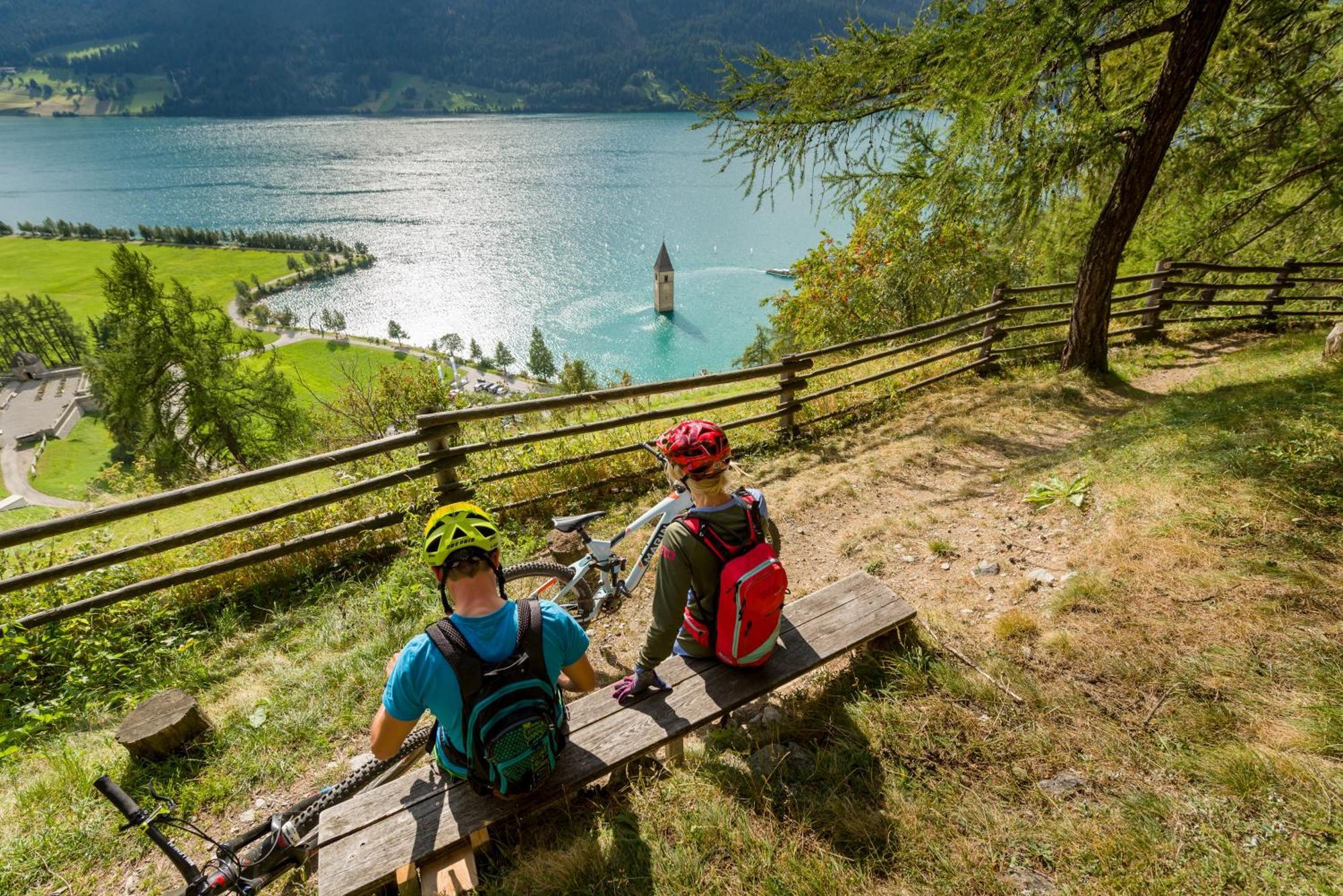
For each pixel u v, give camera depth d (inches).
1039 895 84.8
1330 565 131.0
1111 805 94.7
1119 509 170.2
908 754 106.9
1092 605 134.3
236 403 1230.9
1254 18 318.0
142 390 1176.2
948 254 491.8
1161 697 110.7
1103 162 292.5
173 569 199.2
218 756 131.4
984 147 284.4
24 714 145.7
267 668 160.9
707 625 107.6
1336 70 350.0
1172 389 307.0
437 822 92.4
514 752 81.0
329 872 85.9
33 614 166.9
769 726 116.6
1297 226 467.2
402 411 665.6
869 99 326.0
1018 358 364.8
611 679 148.9
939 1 273.3
